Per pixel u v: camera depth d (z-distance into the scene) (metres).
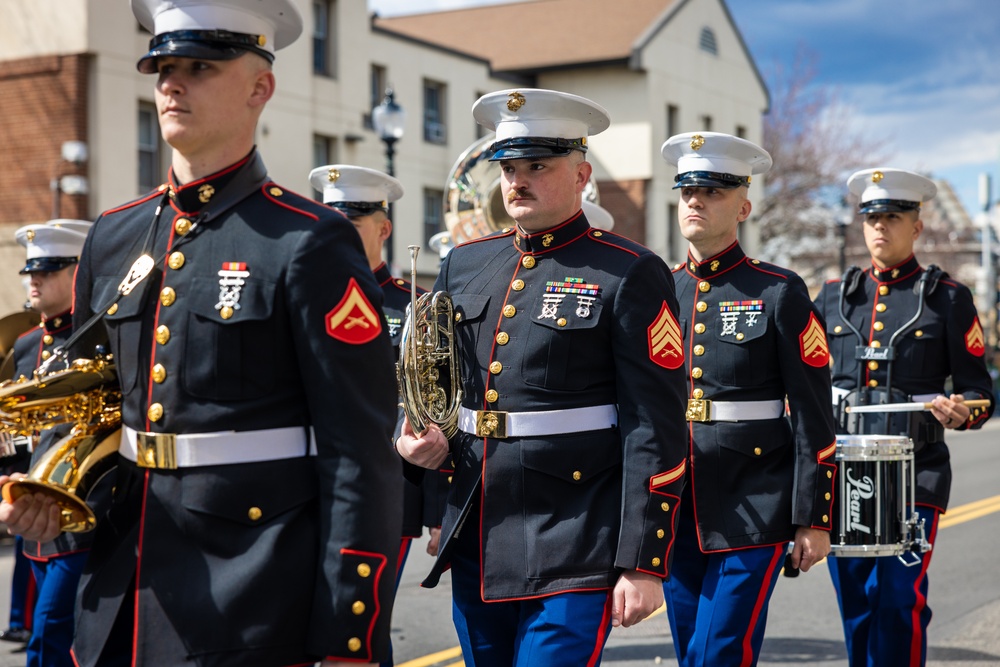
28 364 6.77
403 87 29.45
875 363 7.11
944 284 7.08
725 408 5.67
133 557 3.05
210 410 3.01
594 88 36.44
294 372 3.05
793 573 5.86
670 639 7.81
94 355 3.25
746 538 5.47
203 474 3.00
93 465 3.14
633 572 4.02
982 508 13.69
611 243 4.39
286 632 2.95
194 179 3.14
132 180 21.09
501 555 4.17
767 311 5.68
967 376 6.95
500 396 4.29
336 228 3.06
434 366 4.48
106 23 20.58
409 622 8.17
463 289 4.57
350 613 2.90
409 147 29.55
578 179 4.46
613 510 4.15
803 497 5.46
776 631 8.02
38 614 5.71
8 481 2.98
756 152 5.86
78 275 3.35
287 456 3.05
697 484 5.60
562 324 4.24
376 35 28.52
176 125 3.04
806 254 48.31
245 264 3.03
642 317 4.20
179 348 3.03
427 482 5.80
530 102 4.35
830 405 5.64
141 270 3.11
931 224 54.00
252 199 3.12
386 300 6.62
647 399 4.13
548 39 37.16
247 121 3.13
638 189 36.00
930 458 6.80
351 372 2.99
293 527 3.01
